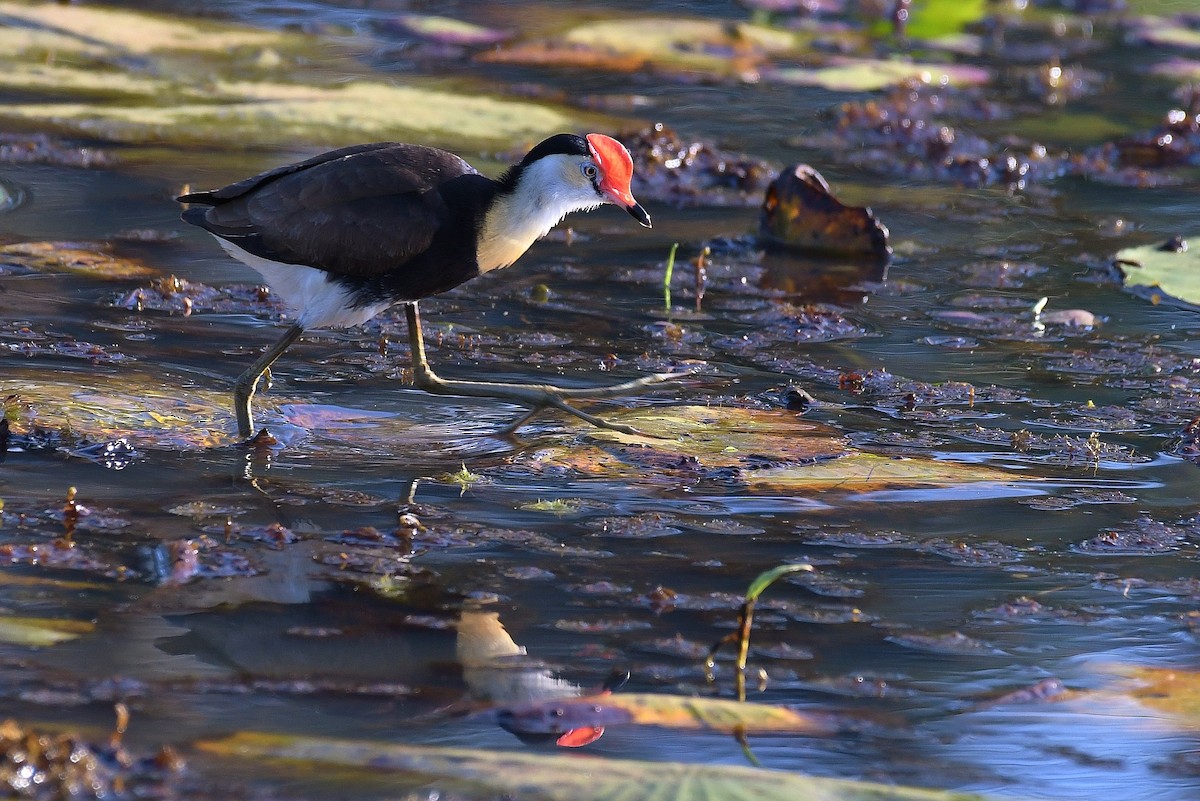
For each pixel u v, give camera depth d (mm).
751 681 6398
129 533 7547
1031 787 5656
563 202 9727
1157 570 7676
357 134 15820
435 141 15711
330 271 9297
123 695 5953
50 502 7875
